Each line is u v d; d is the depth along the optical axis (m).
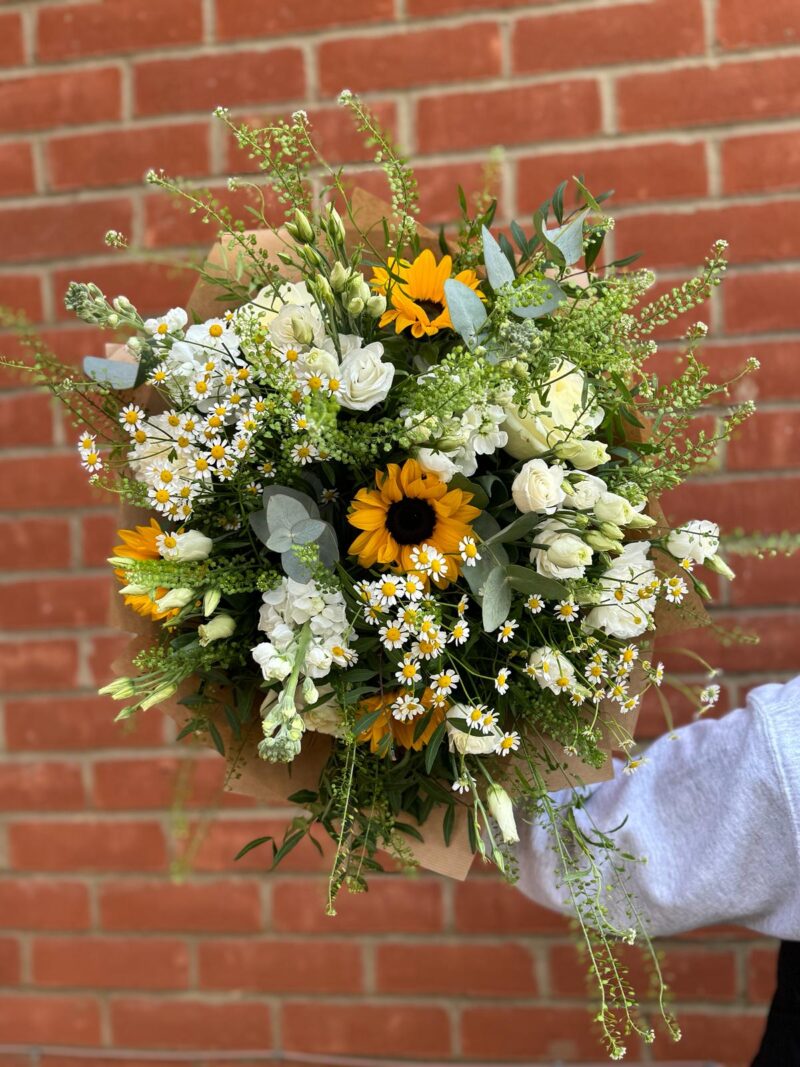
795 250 1.11
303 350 0.68
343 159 1.16
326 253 0.78
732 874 0.71
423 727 0.70
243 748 0.81
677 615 0.79
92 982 1.28
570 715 0.73
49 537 1.25
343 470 0.72
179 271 1.15
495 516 0.71
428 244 0.81
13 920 1.29
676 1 1.11
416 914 1.22
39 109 1.22
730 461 1.13
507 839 0.66
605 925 0.71
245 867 1.25
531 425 0.67
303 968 1.24
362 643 0.68
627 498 0.71
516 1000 1.21
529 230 1.14
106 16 1.20
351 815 0.73
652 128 1.12
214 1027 1.26
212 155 1.19
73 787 1.27
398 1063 1.23
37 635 1.26
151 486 0.70
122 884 1.27
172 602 0.65
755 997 1.17
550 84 1.13
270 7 1.17
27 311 1.24
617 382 0.68
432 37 1.15
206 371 0.67
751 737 0.71
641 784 0.78
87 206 1.22
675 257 1.12
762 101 1.10
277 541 0.66
